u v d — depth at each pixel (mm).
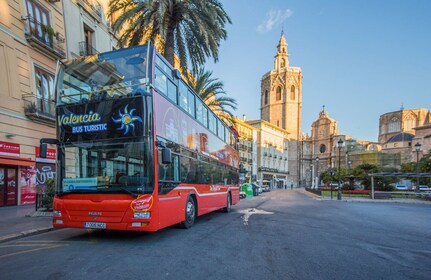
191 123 9242
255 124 74312
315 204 19906
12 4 14742
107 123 6520
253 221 10508
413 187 41750
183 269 4727
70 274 4445
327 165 84312
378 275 4645
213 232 8070
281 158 82312
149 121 6355
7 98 14070
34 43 15672
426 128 65125
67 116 6859
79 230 8219
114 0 15555
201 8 14453
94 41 22000
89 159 6531
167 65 7613
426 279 4512
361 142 94250
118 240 6879
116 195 6234
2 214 11016
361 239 7484
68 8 19125
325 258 5562
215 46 15656
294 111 87250
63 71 7215
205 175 10477
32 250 5926
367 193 30531
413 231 8984
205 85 21797
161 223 6523
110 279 4242
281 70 88375
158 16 13031
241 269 4793
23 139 14898
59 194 6609
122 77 6707
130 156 6297
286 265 5062
